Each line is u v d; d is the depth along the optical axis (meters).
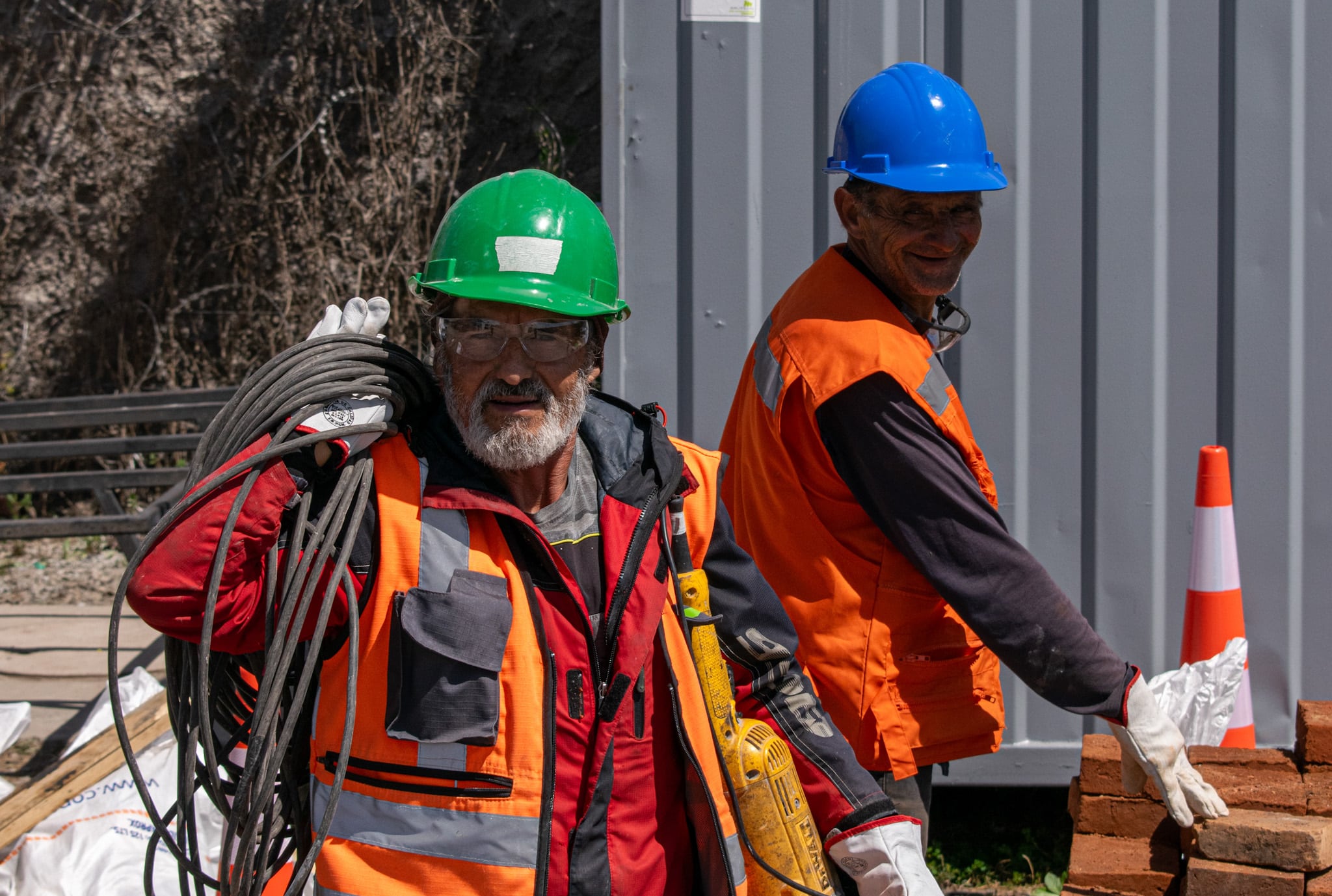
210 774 2.51
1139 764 3.61
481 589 2.57
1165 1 5.37
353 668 2.44
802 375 3.52
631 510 2.78
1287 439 5.47
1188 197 5.43
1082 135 5.42
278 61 10.51
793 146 5.47
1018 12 5.38
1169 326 5.47
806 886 2.90
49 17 10.49
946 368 5.54
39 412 8.13
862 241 3.72
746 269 5.51
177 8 10.52
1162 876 3.70
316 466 2.61
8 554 9.75
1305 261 5.42
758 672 3.07
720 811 2.81
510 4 10.49
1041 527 5.56
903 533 3.41
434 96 10.52
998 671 3.88
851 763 3.08
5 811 4.36
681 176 5.49
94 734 5.17
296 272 10.56
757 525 3.75
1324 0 5.34
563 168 10.40
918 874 2.97
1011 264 5.46
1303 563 5.52
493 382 2.66
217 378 10.60
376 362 2.74
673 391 5.57
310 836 2.73
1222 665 4.47
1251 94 5.37
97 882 4.21
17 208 10.52
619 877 2.65
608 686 2.69
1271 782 3.79
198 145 10.50
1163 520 5.52
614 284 2.85
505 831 2.52
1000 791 6.34
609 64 5.43
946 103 3.65
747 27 5.42
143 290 10.57
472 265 2.69
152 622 2.48
